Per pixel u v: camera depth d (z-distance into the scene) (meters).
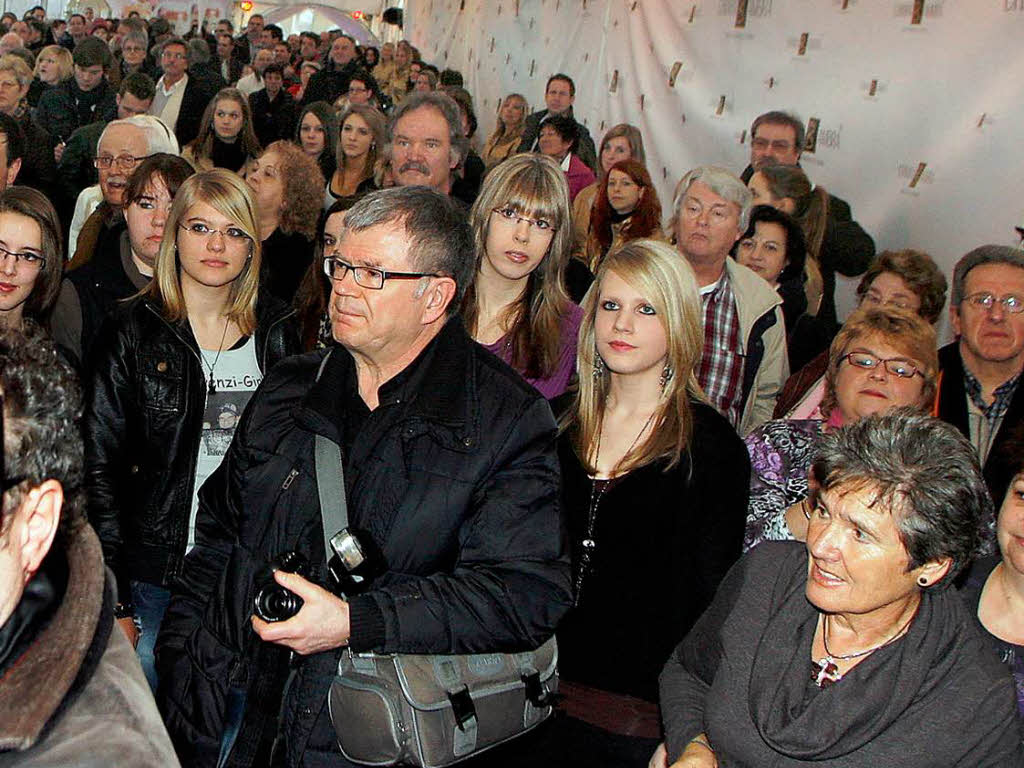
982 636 1.82
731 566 2.15
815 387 3.09
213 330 2.76
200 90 8.90
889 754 1.62
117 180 4.01
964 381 3.17
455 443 1.82
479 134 10.34
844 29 4.83
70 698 1.02
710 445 2.28
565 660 2.29
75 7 17.03
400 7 17.34
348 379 1.92
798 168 4.62
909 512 1.58
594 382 2.41
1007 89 4.06
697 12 5.95
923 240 4.38
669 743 1.91
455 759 1.80
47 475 1.04
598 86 7.29
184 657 1.93
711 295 3.77
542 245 2.92
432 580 1.79
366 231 1.81
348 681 1.78
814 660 1.73
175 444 2.57
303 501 1.86
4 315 2.75
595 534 2.29
